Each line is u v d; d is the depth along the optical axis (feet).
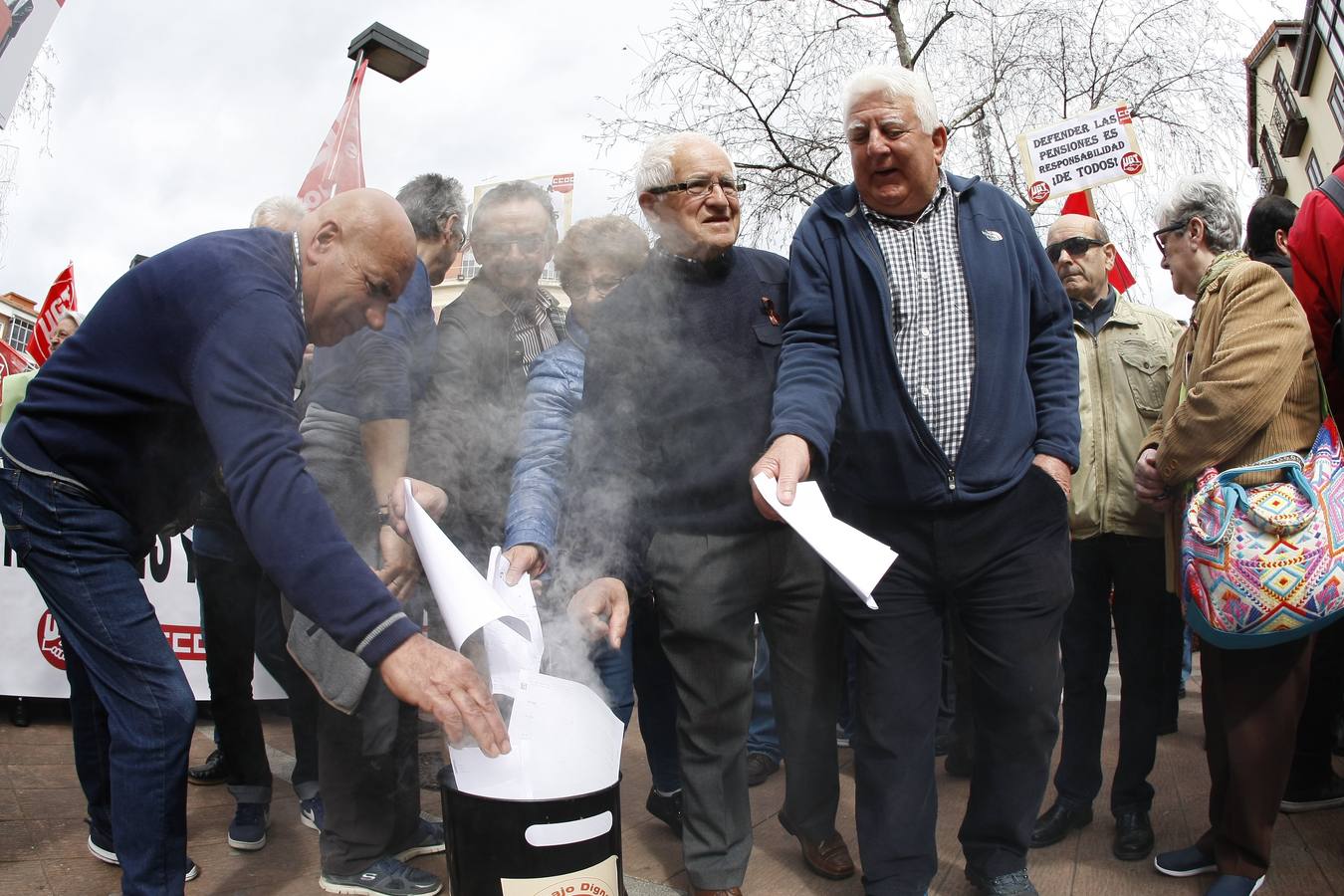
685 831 6.15
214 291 4.37
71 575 4.70
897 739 5.83
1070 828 7.30
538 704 4.18
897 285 5.95
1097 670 7.27
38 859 6.56
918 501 5.76
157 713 4.80
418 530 4.25
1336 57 42.06
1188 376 6.36
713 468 5.97
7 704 10.74
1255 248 8.37
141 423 4.66
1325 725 7.30
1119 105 14.56
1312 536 5.48
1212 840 6.37
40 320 15.31
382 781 6.14
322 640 5.76
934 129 5.97
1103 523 7.20
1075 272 7.93
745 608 6.08
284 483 4.04
